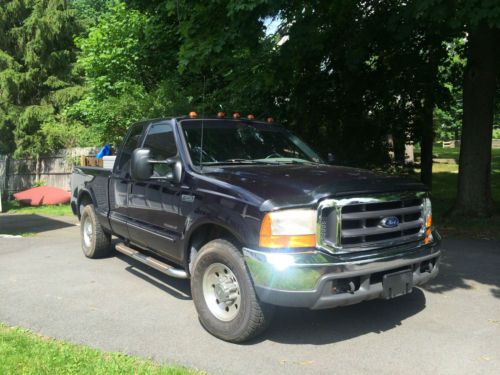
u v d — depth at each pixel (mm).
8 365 3773
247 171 4777
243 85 11188
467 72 10117
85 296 5766
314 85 11773
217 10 8430
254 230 4035
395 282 4227
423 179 13672
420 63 11719
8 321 4922
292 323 4801
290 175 4516
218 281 4469
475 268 6719
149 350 4211
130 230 6176
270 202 4012
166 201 5266
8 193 17906
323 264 3865
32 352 4047
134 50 14102
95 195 7309
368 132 12445
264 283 3926
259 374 3770
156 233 5457
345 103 12133
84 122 19312
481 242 8320
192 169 5016
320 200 3967
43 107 19984
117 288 6082
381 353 4125
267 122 6215
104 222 7082
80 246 8805
